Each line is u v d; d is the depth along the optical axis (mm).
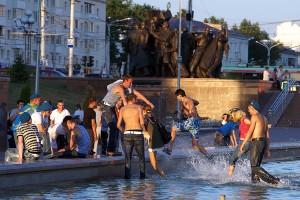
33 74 70938
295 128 53312
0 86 26609
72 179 20625
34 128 21281
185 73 57469
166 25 57375
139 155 21766
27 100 43906
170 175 23031
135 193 18766
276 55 179250
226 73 109250
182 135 35812
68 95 57312
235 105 56906
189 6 63219
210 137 38281
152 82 55062
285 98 60406
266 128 21406
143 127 21672
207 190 19734
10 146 26016
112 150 23156
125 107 21609
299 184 21484
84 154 22359
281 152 31562
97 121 24203
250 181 21656
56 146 23734
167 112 53219
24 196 17641
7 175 18703
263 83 64250
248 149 22062
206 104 56969
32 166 19328
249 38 159125
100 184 20297
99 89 60500
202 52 57750
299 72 103812
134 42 57562
